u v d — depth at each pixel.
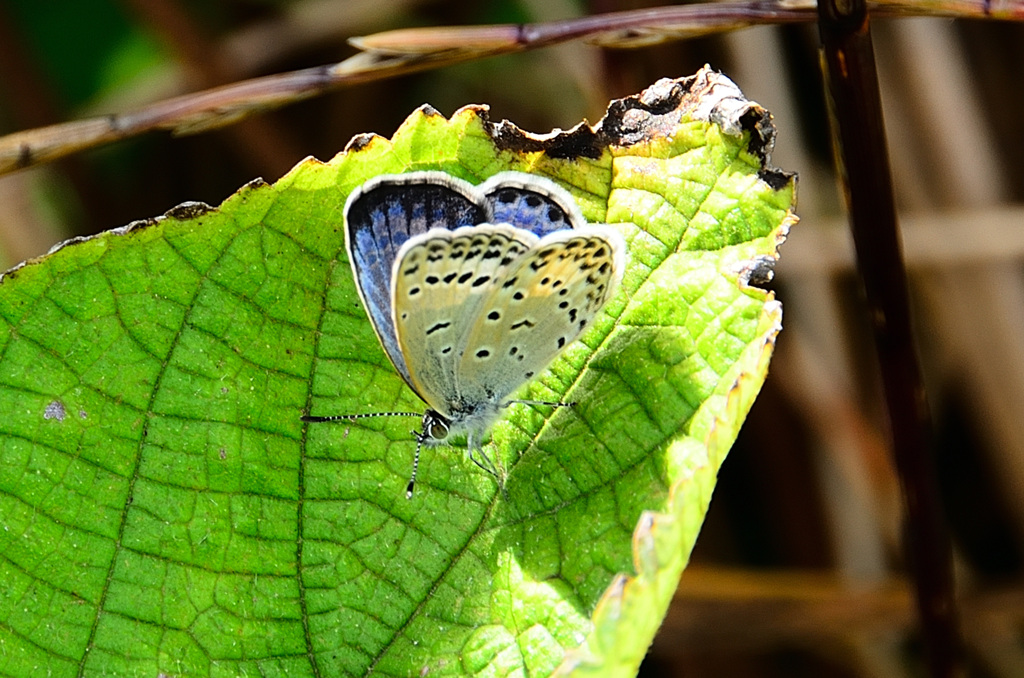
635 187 0.25
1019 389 0.30
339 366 0.25
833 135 0.25
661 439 0.25
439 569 0.25
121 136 0.26
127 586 0.25
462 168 0.25
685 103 0.25
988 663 0.30
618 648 0.23
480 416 0.25
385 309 0.25
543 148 0.25
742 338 0.25
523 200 0.25
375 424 0.25
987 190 0.30
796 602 0.30
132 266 0.25
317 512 0.25
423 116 0.25
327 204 0.25
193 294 0.25
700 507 0.23
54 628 0.25
